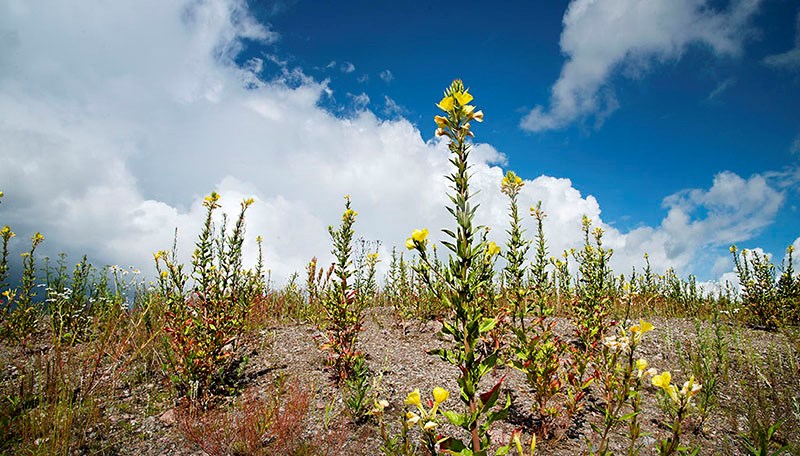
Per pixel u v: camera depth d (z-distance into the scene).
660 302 9.60
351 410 4.41
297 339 7.01
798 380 5.23
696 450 2.31
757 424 3.94
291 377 5.44
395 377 5.52
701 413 4.23
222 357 5.00
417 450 3.57
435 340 7.19
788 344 6.54
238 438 3.84
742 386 5.14
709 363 5.57
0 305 6.25
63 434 3.59
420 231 2.12
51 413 3.89
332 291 5.71
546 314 5.14
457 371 5.71
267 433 4.07
